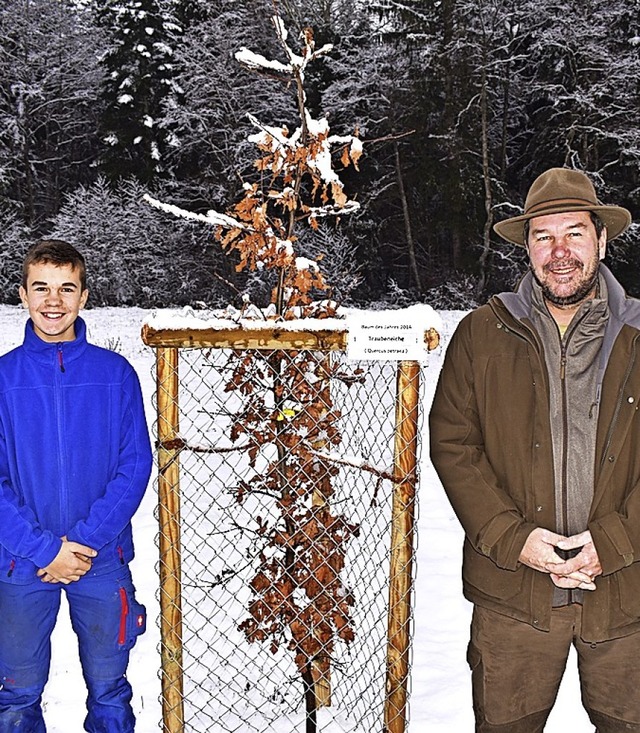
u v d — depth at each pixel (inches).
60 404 93.4
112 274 863.7
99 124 1031.6
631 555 80.0
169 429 88.0
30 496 93.0
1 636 93.5
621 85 869.2
